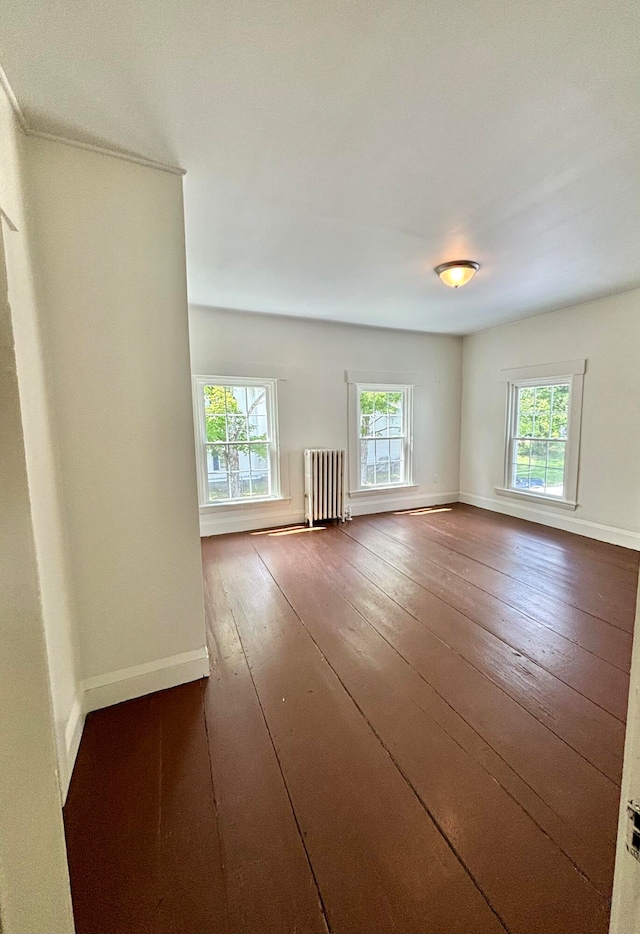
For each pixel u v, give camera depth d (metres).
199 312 4.11
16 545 0.85
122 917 1.04
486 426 5.38
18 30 1.13
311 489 4.65
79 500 1.68
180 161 1.74
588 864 1.14
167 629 1.91
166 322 1.80
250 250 2.71
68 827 1.26
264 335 4.46
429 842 1.21
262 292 3.62
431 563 3.51
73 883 1.11
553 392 4.57
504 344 5.02
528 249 2.73
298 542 4.12
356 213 2.23
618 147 1.69
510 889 1.09
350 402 5.02
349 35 1.18
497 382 5.17
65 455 1.63
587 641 2.27
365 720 1.70
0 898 0.82
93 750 1.56
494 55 1.25
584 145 1.68
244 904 1.06
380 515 5.21
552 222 2.35
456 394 5.73
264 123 1.54
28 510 0.87
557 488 4.58
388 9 1.11
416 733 1.63
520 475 5.04
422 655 2.15
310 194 2.04
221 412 4.41
